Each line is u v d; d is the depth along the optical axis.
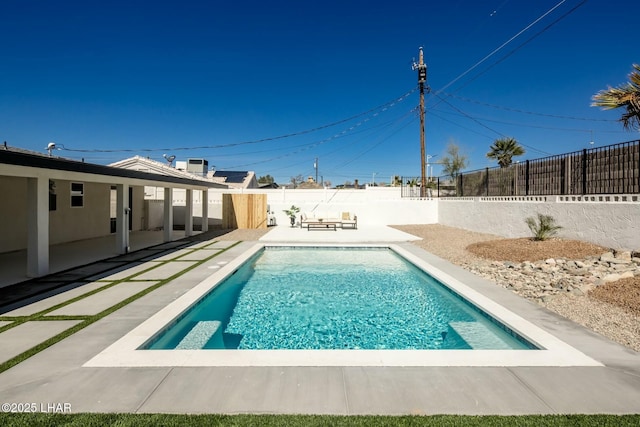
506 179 11.98
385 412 2.34
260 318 5.04
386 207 18.38
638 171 6.79
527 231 10.10
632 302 4.36
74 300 4.90
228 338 4.31
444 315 5.10
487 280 6.16
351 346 4.08
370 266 8.53
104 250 9.61
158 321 4.03
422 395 2.54
